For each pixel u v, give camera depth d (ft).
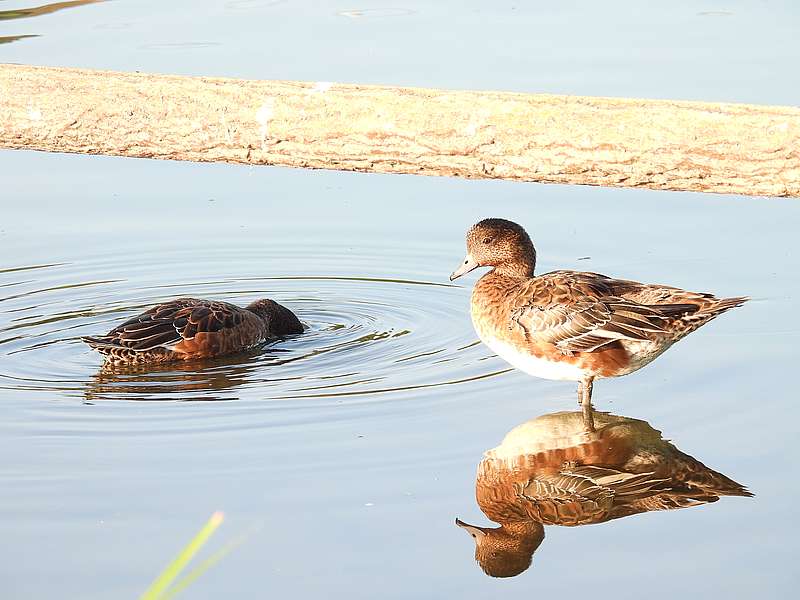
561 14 84.74
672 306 37.19
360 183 66.28
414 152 34.71
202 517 31.50
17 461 35.37
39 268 56.08
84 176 66.85
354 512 31.81
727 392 39.88
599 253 54.13
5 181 65.77
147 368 45.34
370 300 53.06
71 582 28.14
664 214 59.21
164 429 38.04
